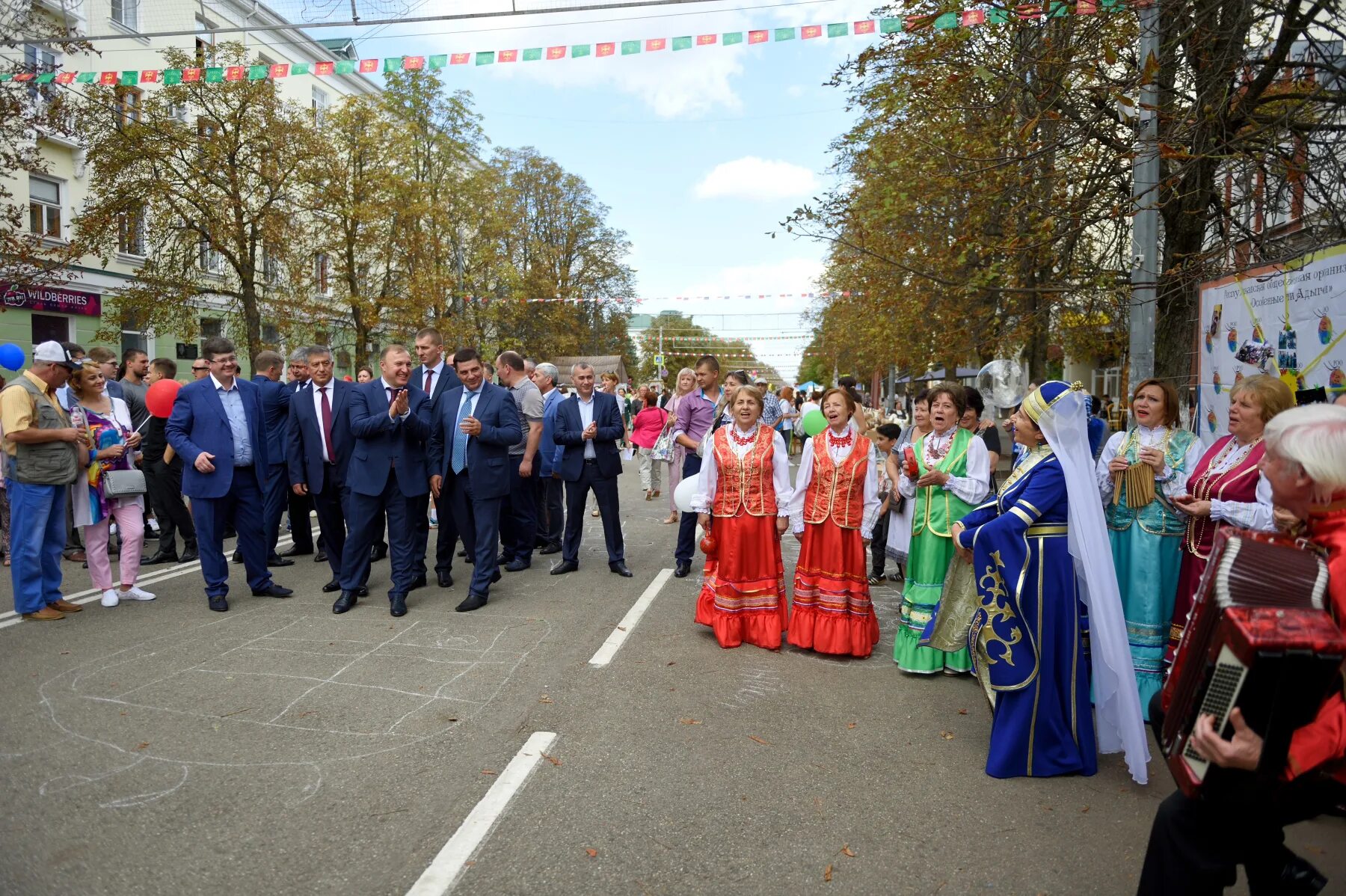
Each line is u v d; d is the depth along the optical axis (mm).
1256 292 5477
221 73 9859
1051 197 8766
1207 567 2168
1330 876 3033
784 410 15047
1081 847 3209
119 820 3244
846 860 3080
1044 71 7875
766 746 4121
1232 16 7363
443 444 7328
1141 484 4684
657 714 4508
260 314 21672
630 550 9578
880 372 28688
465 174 32125
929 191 10883
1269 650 1821
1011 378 14836
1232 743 1902
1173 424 4781
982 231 10125
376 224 23531
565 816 3355
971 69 8469
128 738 4027
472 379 6895
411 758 3859
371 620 6238
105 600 6531
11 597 6910
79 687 4707
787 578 8469
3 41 11250
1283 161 6961
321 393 7512
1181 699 2119
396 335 27000
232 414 6719
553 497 9414
